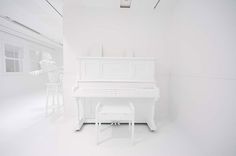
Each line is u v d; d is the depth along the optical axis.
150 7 2.26
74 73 2.36
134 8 2.29
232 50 1.13
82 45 2.33
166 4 2.18
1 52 3.89
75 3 2.17
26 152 1.39
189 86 1.78
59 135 1.77
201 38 1.53
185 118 1.88
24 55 4.79
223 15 1.22
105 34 2.33
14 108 2.93
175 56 2.21
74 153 1.39
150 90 1.81
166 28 2.35
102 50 2.34
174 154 1.40
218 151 1.28
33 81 5.35
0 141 1.60
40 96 4.19
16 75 4.45
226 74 1.19
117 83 2.00
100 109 1.63
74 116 2.42
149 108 2.19
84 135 1.78
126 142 1.62
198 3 1.58
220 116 1.25
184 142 1.64
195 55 1.65
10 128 1.96
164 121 2.31
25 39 4.82
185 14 1.88
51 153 1.38
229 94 1.16
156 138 1.73
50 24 3.47
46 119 2.31
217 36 1.29
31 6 2.42
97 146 1.53
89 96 1.79
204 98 1.47
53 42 5.80
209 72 1.40
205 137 1.46
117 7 2.28
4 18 3.04
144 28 2.34
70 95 2.39
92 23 2.31
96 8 2.29
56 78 2.66
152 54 2.38
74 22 2.30
